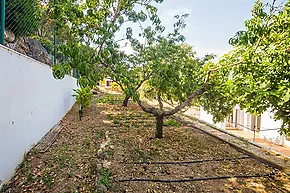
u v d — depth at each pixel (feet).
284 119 10.16
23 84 12.93
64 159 13.71
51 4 15.90
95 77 13.84
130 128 23.76
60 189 10.05
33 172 11.68
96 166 12.67
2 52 10.00
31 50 20.84
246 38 11.63
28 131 14.02
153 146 17.30
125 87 16.22
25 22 16.80
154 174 12.10
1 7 10.85
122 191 10.05
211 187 10.91
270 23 11.86
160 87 19.08
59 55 23.97
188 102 17.85
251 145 19.31
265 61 11.40
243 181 11.73
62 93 28.32
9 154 10.79
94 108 39.01
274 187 11.16
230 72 14.89
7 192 9.59
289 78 10.25
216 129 25.84
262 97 9.91
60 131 21.11
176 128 25.16
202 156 15.56
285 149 20.70
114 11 17.42
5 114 10.34
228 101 16.10
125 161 13.79
